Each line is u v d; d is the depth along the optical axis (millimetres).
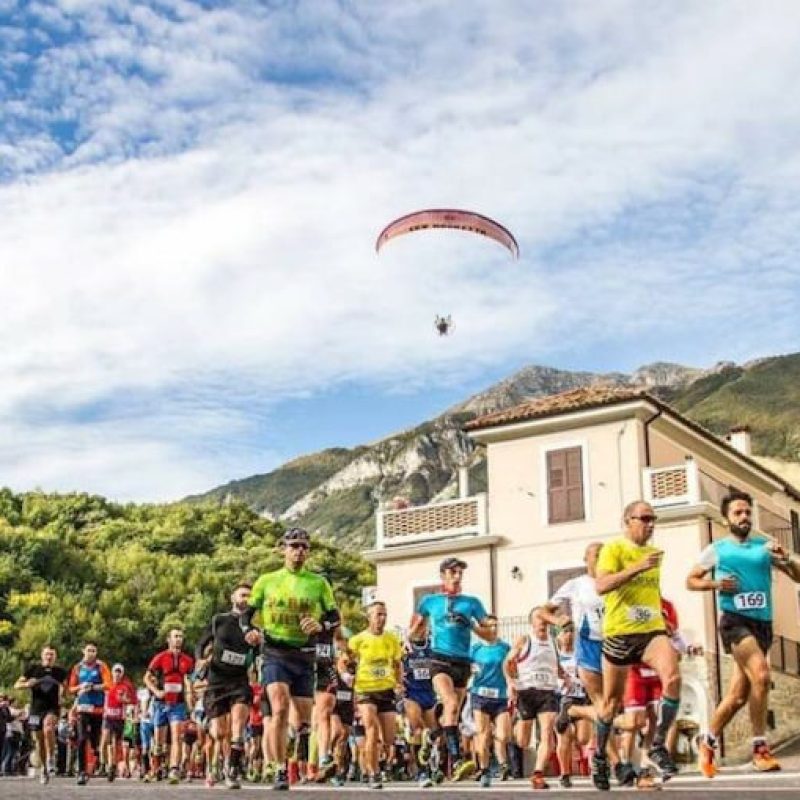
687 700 28875
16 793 10234
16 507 70312
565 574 32406
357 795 9031
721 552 9258
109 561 57219
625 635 9039
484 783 13555
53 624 46812
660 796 7695
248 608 10617
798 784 9688
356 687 14102
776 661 33750
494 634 12344
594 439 32688
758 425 127438
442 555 34406
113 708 21047
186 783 18297
